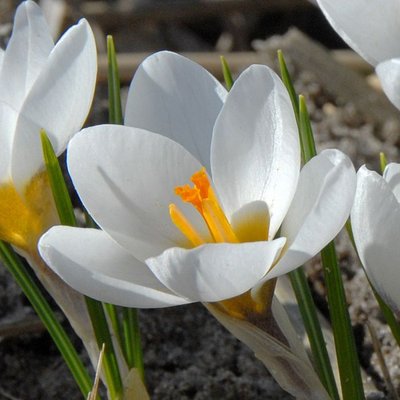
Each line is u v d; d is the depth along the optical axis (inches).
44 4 36.1
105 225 19.0
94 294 18.6
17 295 23.9
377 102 29.6
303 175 18.7
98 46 34.4
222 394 22.9
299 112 20.5
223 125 19.3
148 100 19.9
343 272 24.4
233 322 19.2
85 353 23.6
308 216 18.1
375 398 22.3
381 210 18.6
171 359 23.5
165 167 19.3
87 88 19.6
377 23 19.5
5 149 19.5
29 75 19.9
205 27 38.5
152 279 18.9
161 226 19.3
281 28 38.0
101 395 23.0
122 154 19.1
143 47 36.5
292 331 19.6
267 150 19.2
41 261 20.0
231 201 19.4
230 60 32.5
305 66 31.0
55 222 19.9
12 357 23.6
